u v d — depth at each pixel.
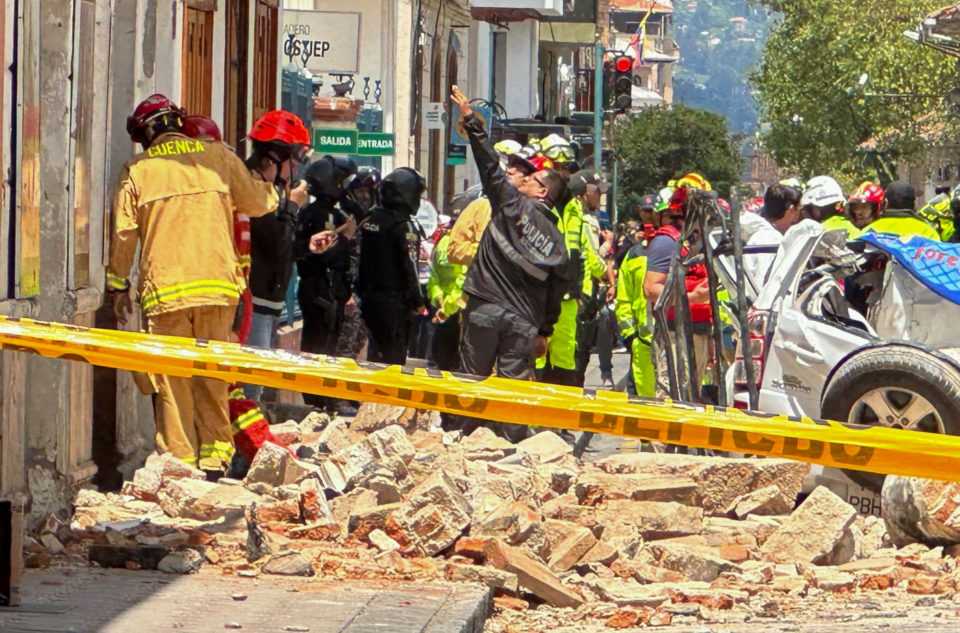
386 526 11.17
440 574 10.49
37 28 11.30
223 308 13.38
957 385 13.60
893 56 78.94
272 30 23.66
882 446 7.45
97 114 13.20
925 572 11.68
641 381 21.00
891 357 13.78
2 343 8.21
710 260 15.66
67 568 10.23
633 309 21.05
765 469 13.22
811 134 83.00
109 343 8.19
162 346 8.21
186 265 13.29
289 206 16.55
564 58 89.19
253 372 8.12
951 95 70.56
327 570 10.45
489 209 18.56
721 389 15.60
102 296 13.41
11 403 10.82
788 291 15.18
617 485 13.02
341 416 19.31
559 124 64.44
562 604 10.55
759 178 151.88
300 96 28.22
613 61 56.22
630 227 40.81
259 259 16.55
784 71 84.44
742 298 14.86
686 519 12.34
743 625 10.08
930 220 27.12
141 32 15.32
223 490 12.06
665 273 19.69
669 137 110.69
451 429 17.23
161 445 13.35
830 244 15.70
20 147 10.97
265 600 9.48
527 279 17.38
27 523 10.95
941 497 12.27
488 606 10.14
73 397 12.66
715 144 110.50
